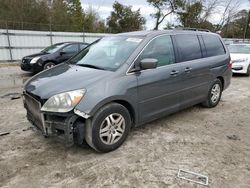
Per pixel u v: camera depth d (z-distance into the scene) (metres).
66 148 3.49
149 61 3.49
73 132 3.08
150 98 3.78
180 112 5.20
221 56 5.46
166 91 4.04
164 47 4.09
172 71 4.08
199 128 4.34
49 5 27.12
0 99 6.10
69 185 2.70
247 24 38.50
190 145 3.66
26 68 10.02
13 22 19.56
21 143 3.63
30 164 3.08
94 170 2.97
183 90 4.41
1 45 16.11
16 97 6.20
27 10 24.23
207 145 3.68
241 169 3.04
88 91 3.06
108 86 3.21
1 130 4.10
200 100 5.04
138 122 3.72
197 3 29.58
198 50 4.84
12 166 3.03
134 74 3.52
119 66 3.49
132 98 3.49
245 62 10.49
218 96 5.62
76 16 31.14
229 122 4.69
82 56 4.26
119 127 3.44
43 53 10.47
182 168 3.04
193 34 4.84
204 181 2.79
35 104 3.24
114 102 3.35
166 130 4.21
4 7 23.45
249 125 4.56
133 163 3.14
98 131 3.18
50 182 2.74
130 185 2.71
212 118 4.89
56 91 3.05
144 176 2.87
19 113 4.98
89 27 31.73
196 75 4.65
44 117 3.10
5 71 11.92
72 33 19.02
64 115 2.96
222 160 3.25
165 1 29.58
